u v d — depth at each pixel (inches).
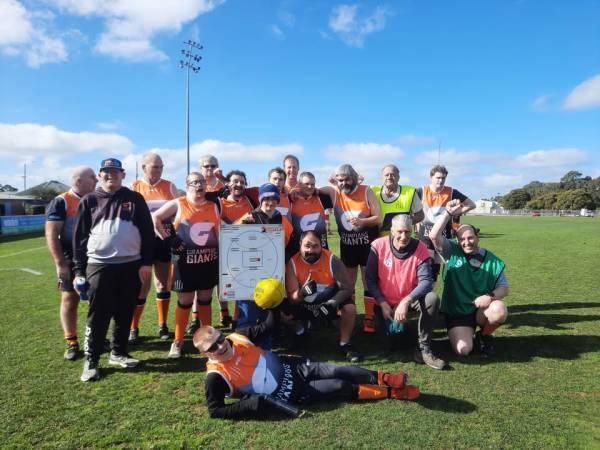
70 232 173.2
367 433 113.7
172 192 218.5
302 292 169.8
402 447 107.0
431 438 110.8
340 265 176.2
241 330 146.5
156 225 175.6
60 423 121.1
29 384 148.1
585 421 119.0
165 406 131.3
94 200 158.2
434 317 160.9
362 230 214.5
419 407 128.0
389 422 119.3
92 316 153.3
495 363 163.3
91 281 153.3
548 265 410.3
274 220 179.5
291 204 215.2
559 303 255.1
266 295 145.3
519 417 121.4
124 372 159.3
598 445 107.1
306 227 211.2
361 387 131.8
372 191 219.1
